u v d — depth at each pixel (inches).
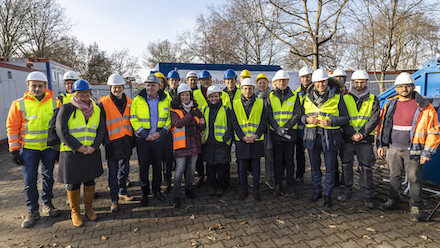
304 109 163.9
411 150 135.0
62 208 157.6
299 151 193.3
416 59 1042.1
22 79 378.9
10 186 199.0
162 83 192.9
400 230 126.3
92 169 133.2
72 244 119.1
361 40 578.6
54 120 130.0
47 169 145.0
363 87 154.6
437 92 187.0
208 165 183.2
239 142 162.1
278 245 116.1
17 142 134.0
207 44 813.2
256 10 470.0
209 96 167.8
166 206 158.7
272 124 166.7
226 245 116.6
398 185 146.7
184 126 158.4
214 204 160.9
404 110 140.3
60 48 1107.9
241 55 830.5
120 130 151.9
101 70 1505.9
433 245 113.1
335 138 150.5
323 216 143.1
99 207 158.9
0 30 848.3
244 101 159.9
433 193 170.6
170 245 117.3
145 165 154.8
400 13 477.1
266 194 176.7
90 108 130.8
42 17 927.7
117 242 120.3
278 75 165.9
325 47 548.7
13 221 141.8
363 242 116.9
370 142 152.3
